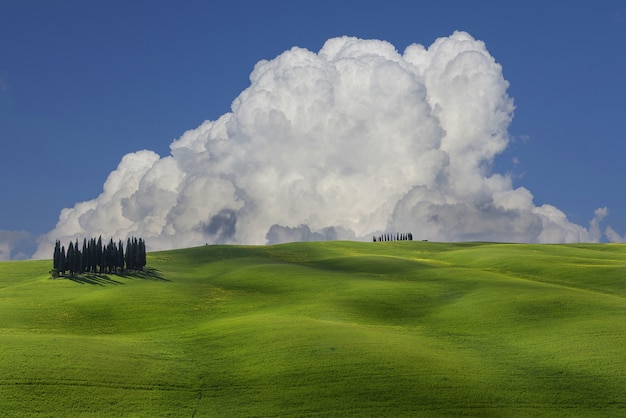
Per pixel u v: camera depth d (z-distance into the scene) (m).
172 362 67.50
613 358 67.19
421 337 78.19
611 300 92.50
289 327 78.88
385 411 54.66
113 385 58.47
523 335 77.94
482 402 56.88
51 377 58.22
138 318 97.44
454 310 93.69
